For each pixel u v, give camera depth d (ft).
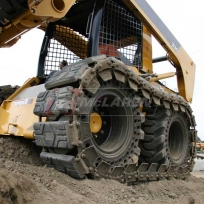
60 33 19.90
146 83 15.98
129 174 14.40
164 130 17.79
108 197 11.58
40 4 13.42
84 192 11.37
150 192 14.66
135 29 19.42
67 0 14.44
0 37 15.60
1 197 7.94
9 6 12.76
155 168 16.71
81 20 19.84
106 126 14.89
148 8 20.16
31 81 18.20
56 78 13.42
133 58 19.07
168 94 18.28
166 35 22.41
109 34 17.65
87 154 12.53
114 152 14.01
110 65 13.69
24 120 15.08
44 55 19.17
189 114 21.06
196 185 18.34
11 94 18.84
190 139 21.38
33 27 14.44
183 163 20.25
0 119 17.15
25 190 9.08
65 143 11.75
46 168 13.04
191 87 25.55
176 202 14.03
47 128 12.44
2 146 15.26
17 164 13.04
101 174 13.06
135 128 15.08
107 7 17.71
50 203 9.08
